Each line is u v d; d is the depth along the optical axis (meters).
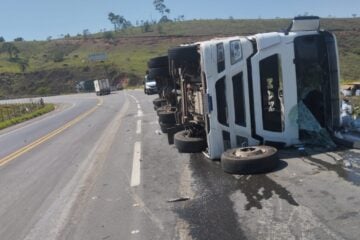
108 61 126.50
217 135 8.59
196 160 9.09
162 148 11.27
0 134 24.06
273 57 8.28
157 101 18.36
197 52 9.07
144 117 20.61
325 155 7.83
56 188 8.50
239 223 5.35
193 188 7.11
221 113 8.50
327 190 6.10
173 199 6.67
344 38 108.50
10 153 14.73
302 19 8.26
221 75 8.33
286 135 8.45
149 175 8.46
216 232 5.17
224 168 7.73
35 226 6.34
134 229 5.65
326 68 8.44
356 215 5.14
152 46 145.75
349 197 5.74
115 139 14.30
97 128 18.86
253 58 8.20
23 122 32.62
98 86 69.69
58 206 7.20
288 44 8.20
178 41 145.38
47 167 10.97
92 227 5.95
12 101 93.38
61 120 27.64
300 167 7.34
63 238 5.70
